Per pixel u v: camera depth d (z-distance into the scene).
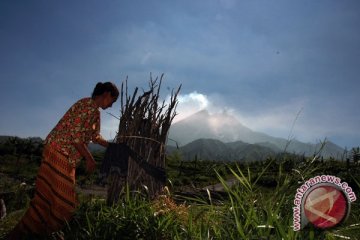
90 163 3.97
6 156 25.77
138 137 4.57
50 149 3.87
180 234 3.30
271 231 2.90
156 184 4.61
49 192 3.81
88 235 3.51
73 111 3.95
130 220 3.60
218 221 3.20
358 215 3.39
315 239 2.65
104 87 4.11
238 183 3.47
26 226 3.79
